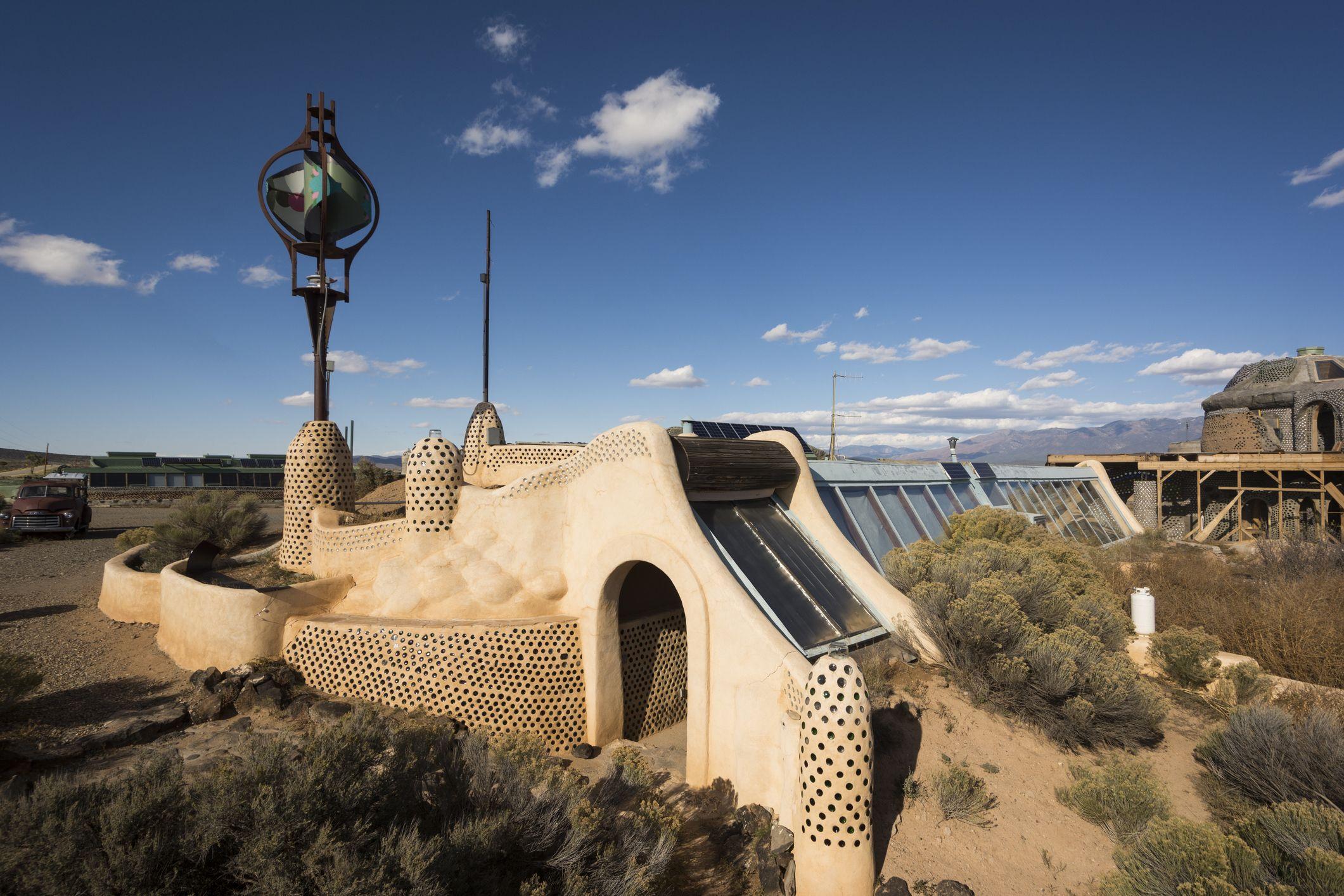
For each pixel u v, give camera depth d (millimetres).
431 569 11547
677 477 9922
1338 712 9539
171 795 5117
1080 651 9383
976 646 9836
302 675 11250
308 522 15359
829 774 6422
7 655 10047
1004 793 8031
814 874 6480
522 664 10320
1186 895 5371
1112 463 33875
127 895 4492
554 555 11281
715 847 7609
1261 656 12406
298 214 19000
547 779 6879
